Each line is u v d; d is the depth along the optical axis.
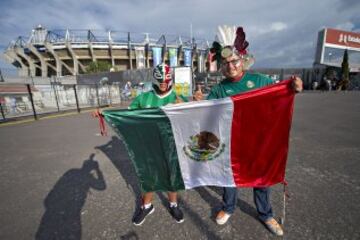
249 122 1.89
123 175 3.42
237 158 1.99
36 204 2.62
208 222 2.16
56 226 2.19
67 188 3.03
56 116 11.20
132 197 2.73
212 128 1.94
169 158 2.05
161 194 2.75
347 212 2.20
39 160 4.30
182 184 2.11
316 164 3.51
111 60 43.81
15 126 8.53
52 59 43.34
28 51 42.44
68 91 15.52
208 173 2.06
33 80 19.78
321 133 5.60
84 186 3.07
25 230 2.14
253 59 2.09
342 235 1.87
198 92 2.15
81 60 44.06
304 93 22.06
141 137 2.01
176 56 42.16
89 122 9.02
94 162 4.05
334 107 10.90
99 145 5.27
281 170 1.95
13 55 44.06
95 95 17.06
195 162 2.05
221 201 2.55
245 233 1.97
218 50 2.06
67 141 5.79
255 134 1.91
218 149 1.98
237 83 1.99
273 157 1.94
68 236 2.03
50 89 14.75
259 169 1.98
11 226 2.21
